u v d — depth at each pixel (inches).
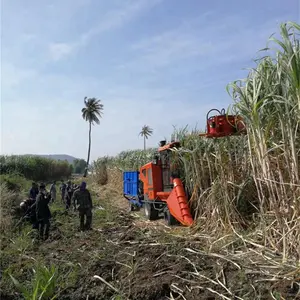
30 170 1867.6
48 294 243.6
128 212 649.6
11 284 267.0
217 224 331.3
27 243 382.0
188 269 254.4
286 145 231.3
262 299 197.5
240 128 320.2
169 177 466.6
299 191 229.3
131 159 1079.6
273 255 240.8
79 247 364.5
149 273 260.8
